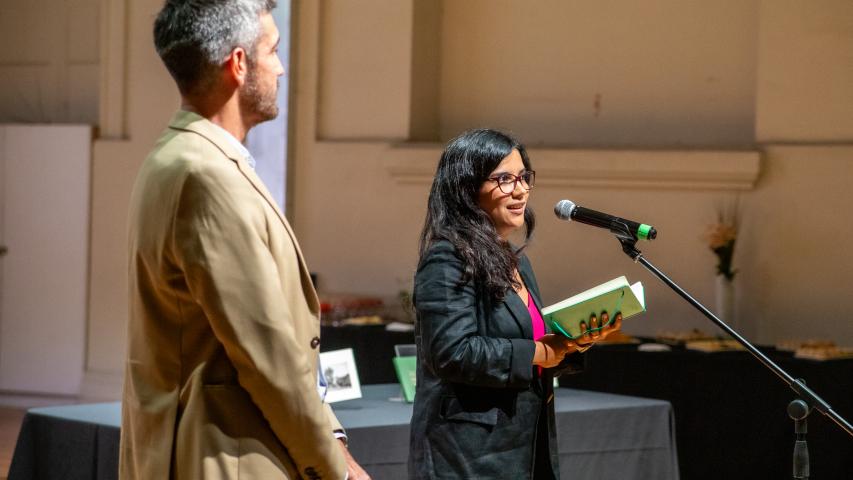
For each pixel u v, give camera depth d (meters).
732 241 7.77
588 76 9.12
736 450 6.46
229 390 2.41
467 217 3.20
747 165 7.88
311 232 9.55
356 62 9.42
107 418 3.97
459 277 3.09
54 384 9.97
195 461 2.38
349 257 9.39
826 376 6.28
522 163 3.29
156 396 2.46
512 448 3.08
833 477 6.23
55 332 9.95
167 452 2.43
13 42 10.68
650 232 3.35
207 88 2.49
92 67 10.36
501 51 9.43
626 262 8.45
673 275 8.28
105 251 9.79
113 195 9.76
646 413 4.70
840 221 7.72
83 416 4.00
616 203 8.45
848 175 7.68
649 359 6.72
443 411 3.08
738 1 8.58
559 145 8.92
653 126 8.88
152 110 9.67
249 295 2.32
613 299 3.04
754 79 8.52
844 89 7.75
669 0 8.82
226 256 2.33
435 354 3.02
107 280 9.79
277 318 2.34
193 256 2.32
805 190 7.82
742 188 8.02
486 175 3.21
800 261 7.86
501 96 9.44
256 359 2.32
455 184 3.21
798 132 7.90
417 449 3.13
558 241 8.65
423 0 9.35
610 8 9.03
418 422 3.15
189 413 2.40
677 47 8.80
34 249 10.00
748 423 6.44
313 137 9.55
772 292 7.95
